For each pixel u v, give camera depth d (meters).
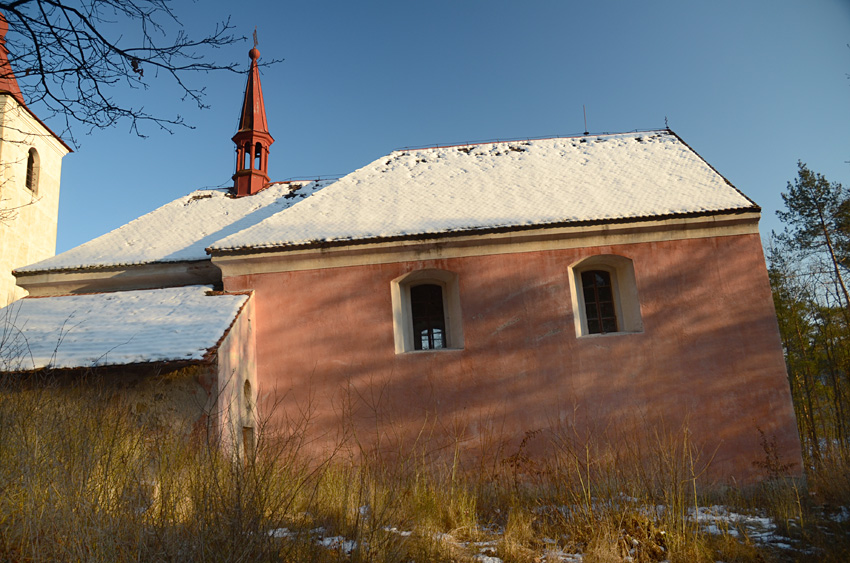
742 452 11.49
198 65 6.46
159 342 10.10
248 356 11.96
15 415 6.13
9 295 19.31
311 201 14.79
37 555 4.82
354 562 5.88
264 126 19.55
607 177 14.58
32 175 21.25
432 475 9.56
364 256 12.79
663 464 9.27
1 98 19.41
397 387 12.10
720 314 12.23
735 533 7.95
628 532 7.50
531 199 13.75
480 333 12.33
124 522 5.09
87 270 13.66
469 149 17.34
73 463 5.56
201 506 5.19
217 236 14.77
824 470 10.24
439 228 12.66
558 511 8.23
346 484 7.66
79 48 6.08
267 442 7.00
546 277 12.55
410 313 13.02
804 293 24.89
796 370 24.11
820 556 6.92
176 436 8.03
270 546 5.27
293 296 12.70
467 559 6.71
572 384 11.98
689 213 12.41
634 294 12.49
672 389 11.88
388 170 16.34
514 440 11.74
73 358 9.72
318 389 12.16
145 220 16.52
